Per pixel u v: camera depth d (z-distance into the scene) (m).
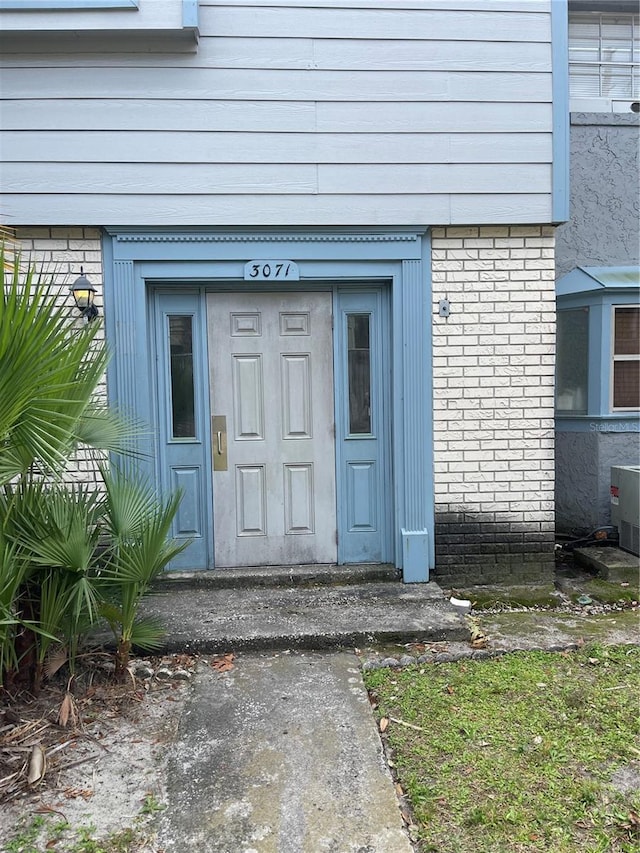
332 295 4.37
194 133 4.03
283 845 2.08
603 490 5.39
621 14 5.55
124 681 3.13
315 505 4.48
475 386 4.32
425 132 4.14
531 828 2.13
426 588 4.25
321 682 3.18
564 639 3.65
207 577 4.27
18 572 2.66
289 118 4.07
